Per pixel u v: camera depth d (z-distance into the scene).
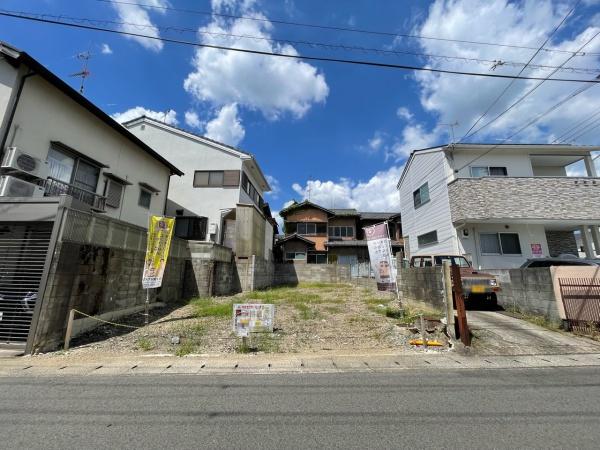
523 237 12.21
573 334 5.81
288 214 25.27
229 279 11.92
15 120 6.83
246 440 2.31
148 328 6.11
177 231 15.43
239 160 16.31
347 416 2.73
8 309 5.05
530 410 2.85
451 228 12.67
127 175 11.01
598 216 11.41
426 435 2.39
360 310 8.18
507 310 7.95
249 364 4.33
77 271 5.47
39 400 3.07
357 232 26.38
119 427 2.51
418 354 4.86
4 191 6.05
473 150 13.32
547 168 14.75
